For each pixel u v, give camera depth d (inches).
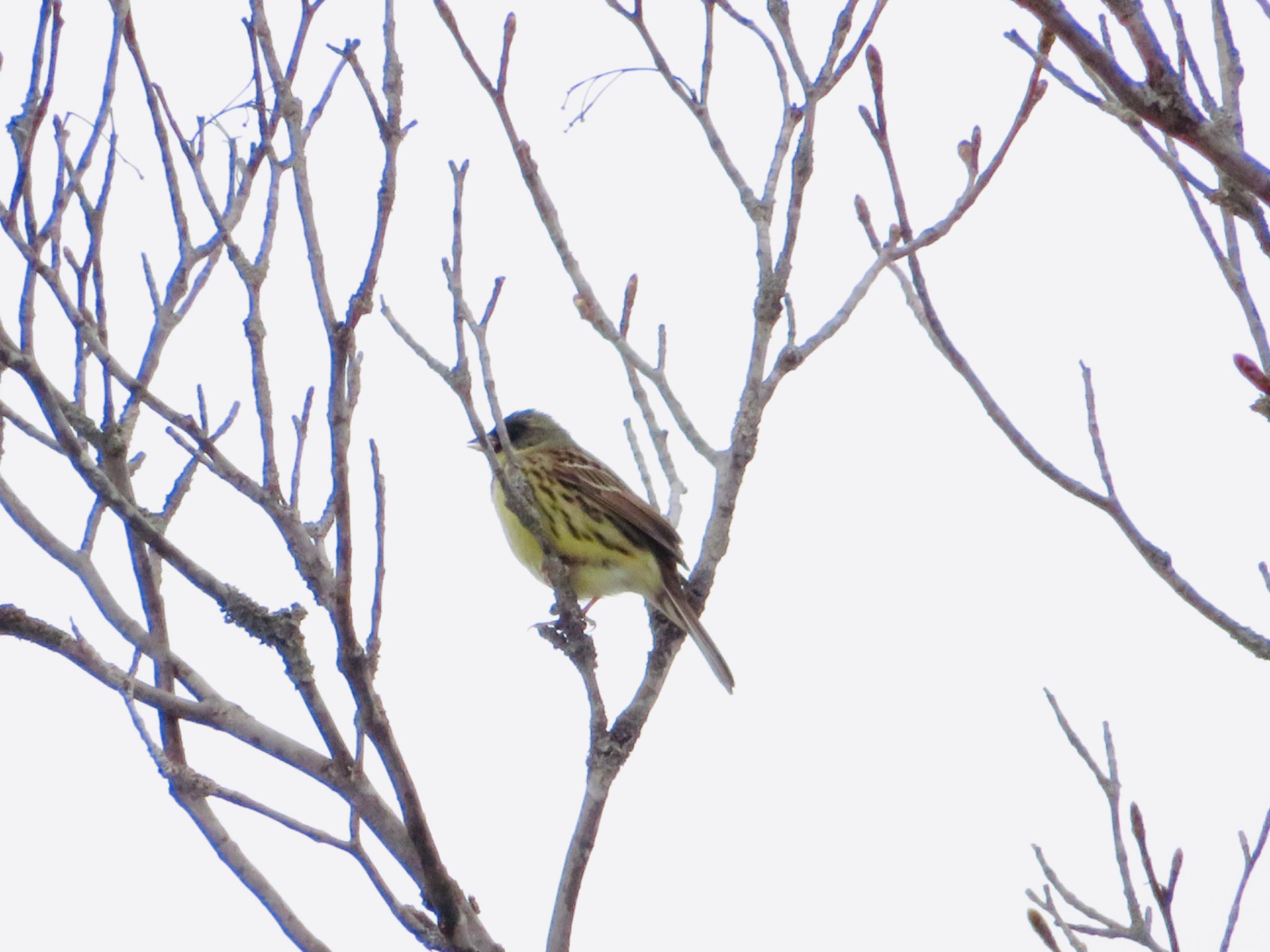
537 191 469.1
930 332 419.2
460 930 403.9
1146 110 314.2
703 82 467.5
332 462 378.6
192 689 418.3
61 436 394.9
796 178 459.5
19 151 408.5
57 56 408.5
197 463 440.1
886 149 431.8
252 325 394.0
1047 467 406.3
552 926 426.9
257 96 407.2
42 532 429.1
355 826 402.9
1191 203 426.0
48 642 394.6
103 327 438.0
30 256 395.9
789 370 470.0
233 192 462.6
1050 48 420.5
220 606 405.1
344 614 386.0
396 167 373.4
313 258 381.1
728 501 486.3
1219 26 415.8
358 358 394.0
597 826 433.4
